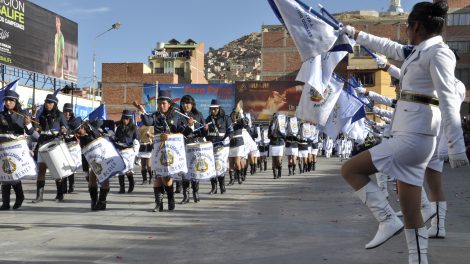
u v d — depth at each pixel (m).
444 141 6.38
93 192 9.93
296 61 63.91
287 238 6.97
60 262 5.68
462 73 55.59
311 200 11.57
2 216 9.13
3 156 9.71
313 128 21.80
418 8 4.58
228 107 45.62
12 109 9.91
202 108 45.28
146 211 9.80
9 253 6.12
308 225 8.04
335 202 11.16
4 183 9.88
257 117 45.62
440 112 4.43
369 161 4.56
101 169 9.59
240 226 7.98
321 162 32.34
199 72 73.88
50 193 13.02
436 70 4.31
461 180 17.52
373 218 8.77
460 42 55.62
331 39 5.10
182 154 9.67
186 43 74.94
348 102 9.13
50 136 10.94
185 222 8.41
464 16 55.66
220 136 12.71
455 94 4.33
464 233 7.27
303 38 5.15
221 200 11.62
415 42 4.64
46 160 10.79
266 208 10.18
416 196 4.57
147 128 15.97
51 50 34.44
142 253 6.11
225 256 5.93
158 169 9.55
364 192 4.59
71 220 8.65
